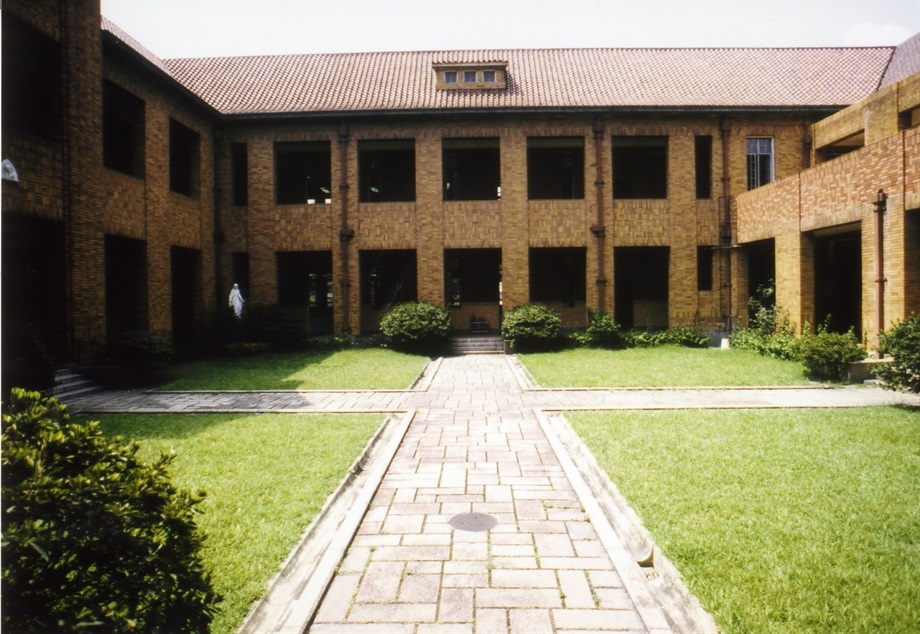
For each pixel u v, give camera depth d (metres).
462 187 22.09
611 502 5.32
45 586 2.21
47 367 9.74
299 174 21.81
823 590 3.59
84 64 12.30
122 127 15.52
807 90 19.61
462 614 3.55
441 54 22.64
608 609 3.59
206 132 18.28
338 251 19.09
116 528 2.34
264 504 5.19
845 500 5.04
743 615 3.35
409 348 17.78
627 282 22.03
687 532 4.43
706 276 19.83
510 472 6.23
